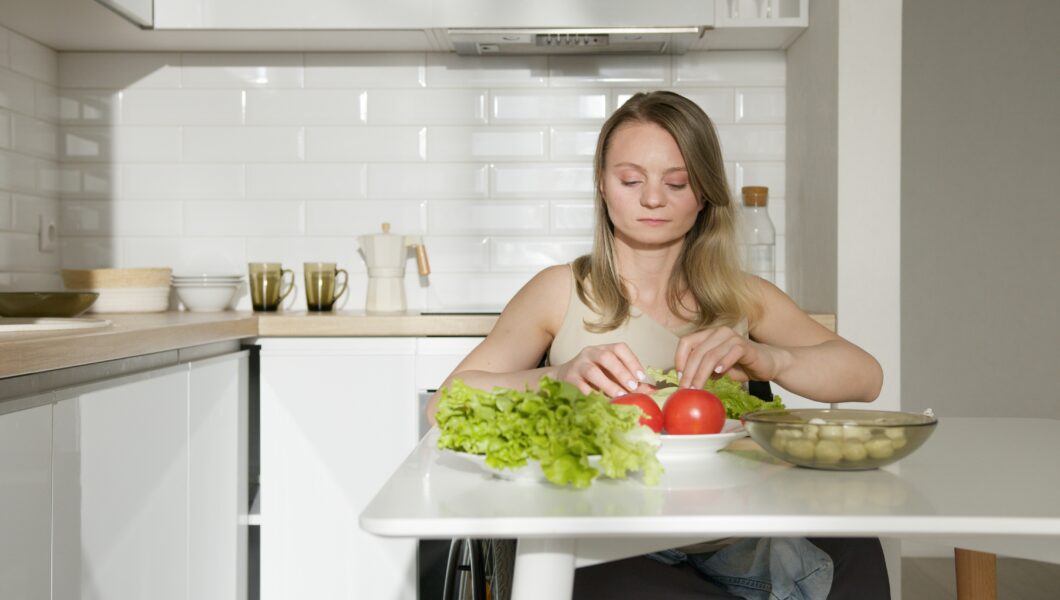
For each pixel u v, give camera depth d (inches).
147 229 127.6
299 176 127.7
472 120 127.7
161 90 127.2
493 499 39.1
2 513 55.4
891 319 106.9
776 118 127.6
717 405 48.3
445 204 128.2
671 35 117.3
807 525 35.4
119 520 72.3
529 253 128.0
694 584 56.4
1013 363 174.4
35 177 120.3
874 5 106.1
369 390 106.7
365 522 35.7
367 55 127.6
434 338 106.8
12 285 114.0
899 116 106.3
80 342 65.1
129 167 127.3
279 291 121.3
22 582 57.8
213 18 114.3
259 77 127.5
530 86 127.6
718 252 75.3
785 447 44.6
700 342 57.9
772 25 116.3
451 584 73.4
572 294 75.9
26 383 60.7
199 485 90.7
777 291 79.0
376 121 127.7
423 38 119.6
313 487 106.3
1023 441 55.2
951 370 175.2
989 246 173.9
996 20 171.8
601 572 55.5
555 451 38.8
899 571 88.7
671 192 69.2
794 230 124.4
